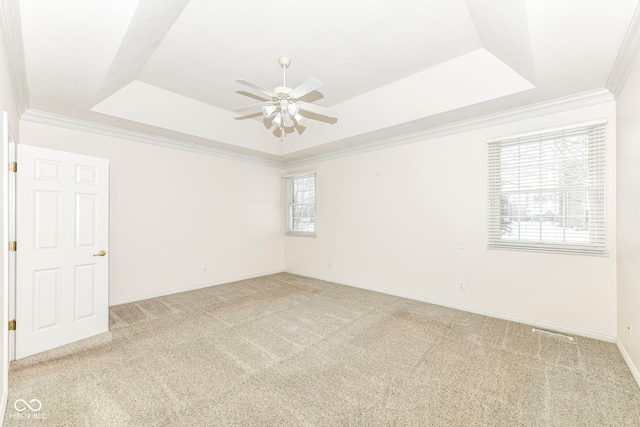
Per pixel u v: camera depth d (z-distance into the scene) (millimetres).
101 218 2939
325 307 3857
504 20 2125
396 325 3223
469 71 3076
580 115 2930
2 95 1843
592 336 2850
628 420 1717
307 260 5828
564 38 2061
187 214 4723
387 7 2352
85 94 2918
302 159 5871
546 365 2340
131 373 2230
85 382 2105
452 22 2535
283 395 1969
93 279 2871
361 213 4879
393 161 4438
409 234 4262
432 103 3428
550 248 3098
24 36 2002
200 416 1759
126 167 4039
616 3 1720
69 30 2014
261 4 2314
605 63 2330
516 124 3316
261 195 5891
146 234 4246
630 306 2281
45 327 2547
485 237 3547
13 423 1684
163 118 3906
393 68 3316
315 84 2443
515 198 3375
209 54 3014
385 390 2023
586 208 2924
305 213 5969
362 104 4062
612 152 2750
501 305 3430
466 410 1812
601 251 2799
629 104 2295
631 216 2246
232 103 4270
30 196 2461
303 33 2684
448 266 3865
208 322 3312
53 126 3447
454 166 3799
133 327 3154
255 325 3225
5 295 1896
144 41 2514
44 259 2539
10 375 2180
